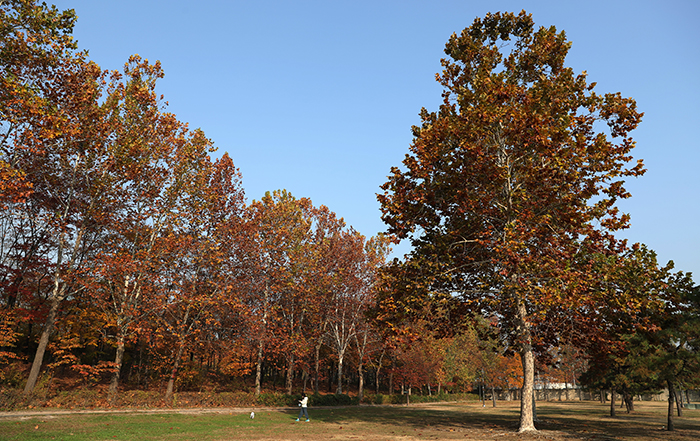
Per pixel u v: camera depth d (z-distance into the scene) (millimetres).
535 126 17484
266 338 40562
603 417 31547
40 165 27797
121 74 31125
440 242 20812
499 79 18797
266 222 44344
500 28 23484
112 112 29500
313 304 45969
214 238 35625
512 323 24172
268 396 37812
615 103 19109
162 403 30062
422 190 20016
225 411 29203
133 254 31266
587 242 19328
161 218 33312
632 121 18750
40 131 23141
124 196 31062
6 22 20656
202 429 18734
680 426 23984
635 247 18156
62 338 30750
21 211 29609
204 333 38031
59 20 21969
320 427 21219
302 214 49469
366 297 46906
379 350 52875
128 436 15625
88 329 33375
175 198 33312
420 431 19969
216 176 36688
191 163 34312
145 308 31344
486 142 20078
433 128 19953
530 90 19812
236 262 37281
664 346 20484
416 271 21266
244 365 40531
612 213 18203
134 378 40719
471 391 83938
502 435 18344
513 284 17609
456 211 21188
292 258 44094
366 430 20219
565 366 77438
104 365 29109
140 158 30922
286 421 24094
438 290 21969
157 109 32156
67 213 29266
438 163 20312
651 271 17375
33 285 33188
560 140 17797
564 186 18500
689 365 19875
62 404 24812
